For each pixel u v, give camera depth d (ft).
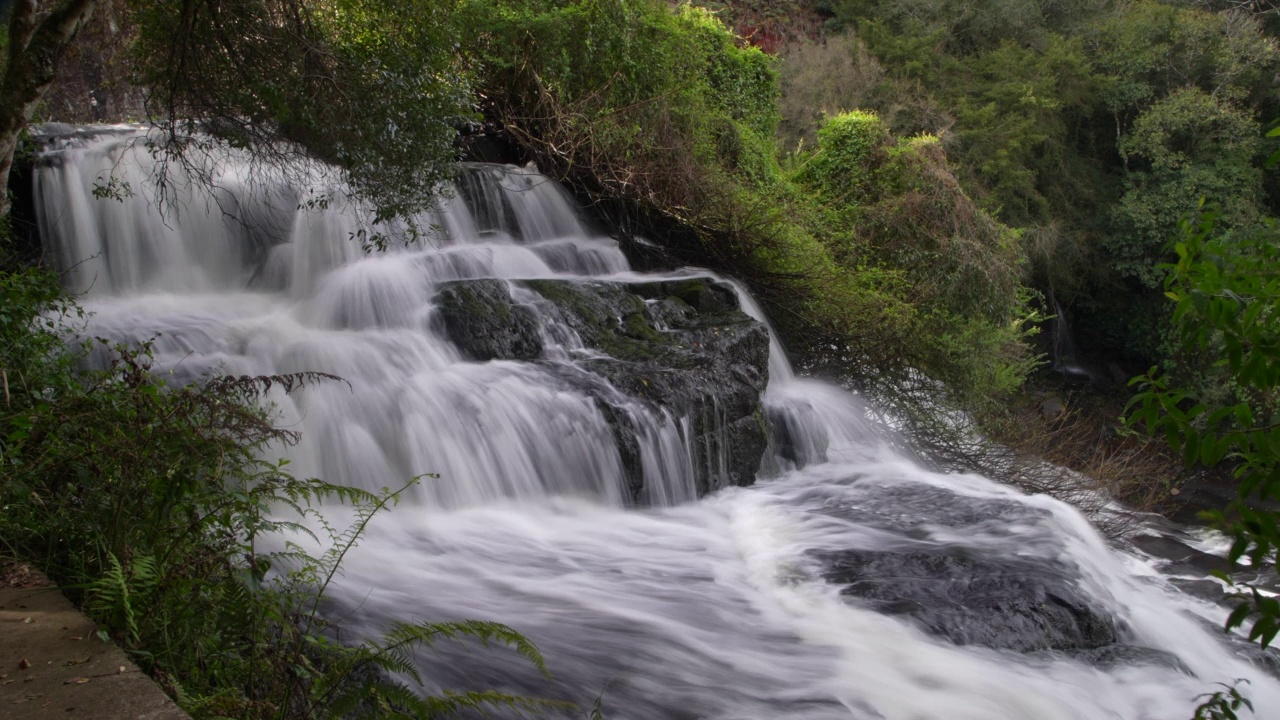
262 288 36.19
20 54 23.03
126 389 15.93
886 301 45.44
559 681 16.61
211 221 36.22
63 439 14.82
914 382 43.83
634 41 44.98
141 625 12.01
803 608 21.07
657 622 19.58
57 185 33.55
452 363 28.91
